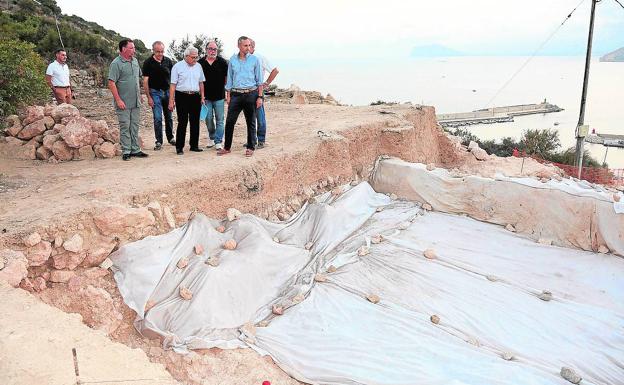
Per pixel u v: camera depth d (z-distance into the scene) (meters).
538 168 14.83
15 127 8.29
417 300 6.52
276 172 8.33
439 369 5.23
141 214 5.89
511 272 7.34
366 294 6.56
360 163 10.66
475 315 6.25
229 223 7.18
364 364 5.27
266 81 8.78
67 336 3.68
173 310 5.56
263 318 6.07
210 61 8.52
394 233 8.38
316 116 12.97
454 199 9.41
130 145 8.13
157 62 8.77
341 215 8.41
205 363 4.98
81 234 5.39
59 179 6.85
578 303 6.59
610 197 8.04
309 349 5.51
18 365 3.23
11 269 4.58
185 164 7.78
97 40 23.02
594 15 13.15
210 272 5.96
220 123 8.89
